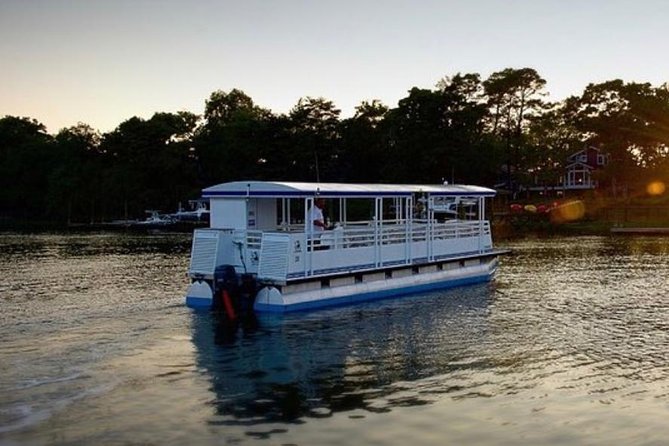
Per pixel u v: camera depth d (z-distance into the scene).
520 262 45.47
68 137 122.38
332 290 28.22
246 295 26.88
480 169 83.12
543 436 13.97
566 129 100.88
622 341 22.16
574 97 101.19
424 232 33.00
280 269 26.31
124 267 43.84
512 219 83.06
